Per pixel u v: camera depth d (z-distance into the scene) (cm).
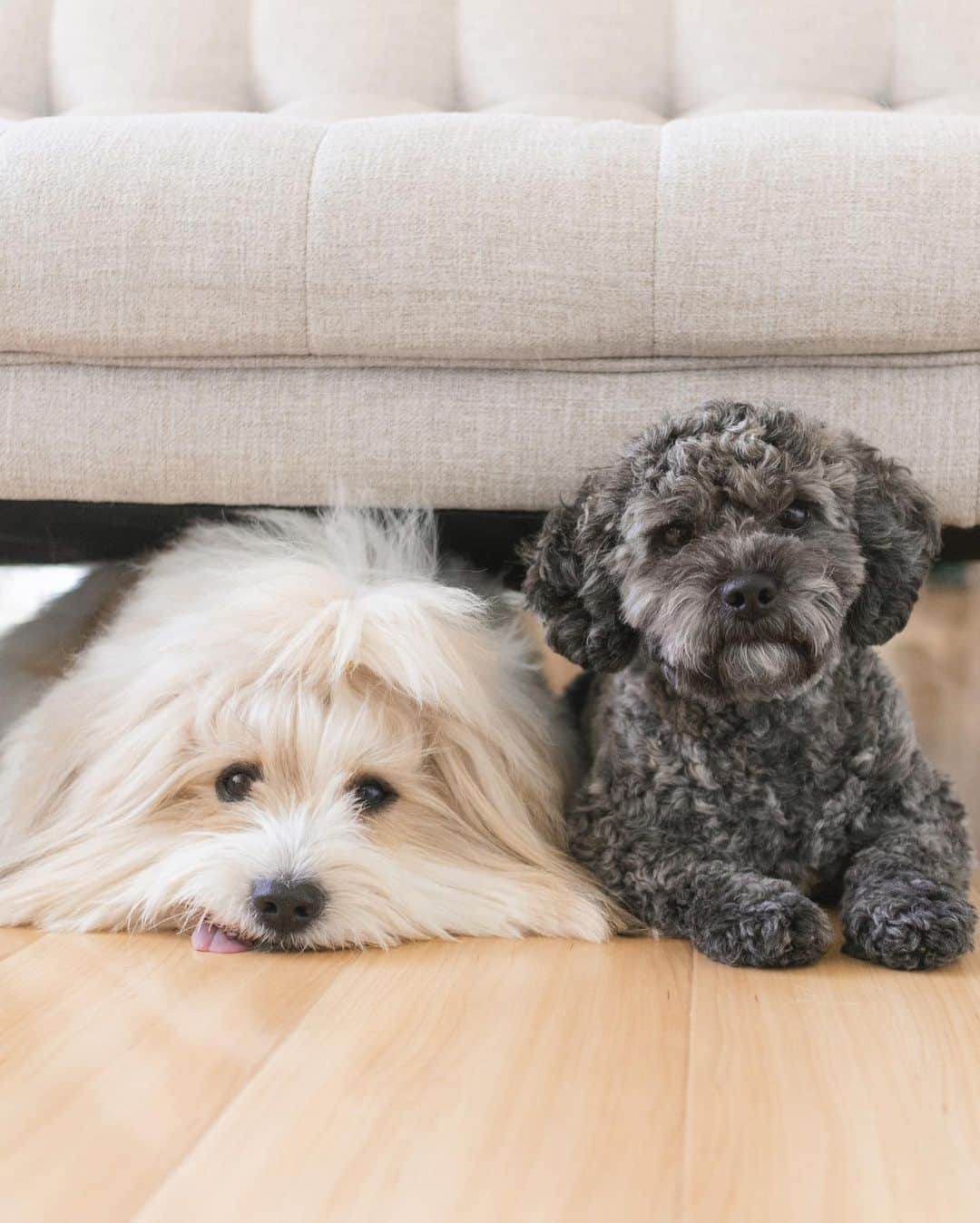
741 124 146
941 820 134
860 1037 101
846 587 129
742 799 132
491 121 150
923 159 141
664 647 129
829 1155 82
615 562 134
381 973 117
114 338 151
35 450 155
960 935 117
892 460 139
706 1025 104
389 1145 83
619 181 143
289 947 124
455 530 159
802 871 134
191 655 133
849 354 146
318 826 128
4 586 173
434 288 145
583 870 139
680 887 129
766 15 222
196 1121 86
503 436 150
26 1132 84
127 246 147
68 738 142
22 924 131
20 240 149
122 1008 107
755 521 129
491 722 140
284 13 226
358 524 149
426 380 151
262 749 132
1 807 143
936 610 244
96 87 225
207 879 124
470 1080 93
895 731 135
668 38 228
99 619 164
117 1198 76
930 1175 79
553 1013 106
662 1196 77
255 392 153
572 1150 82
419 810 140
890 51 222
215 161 148
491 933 130
